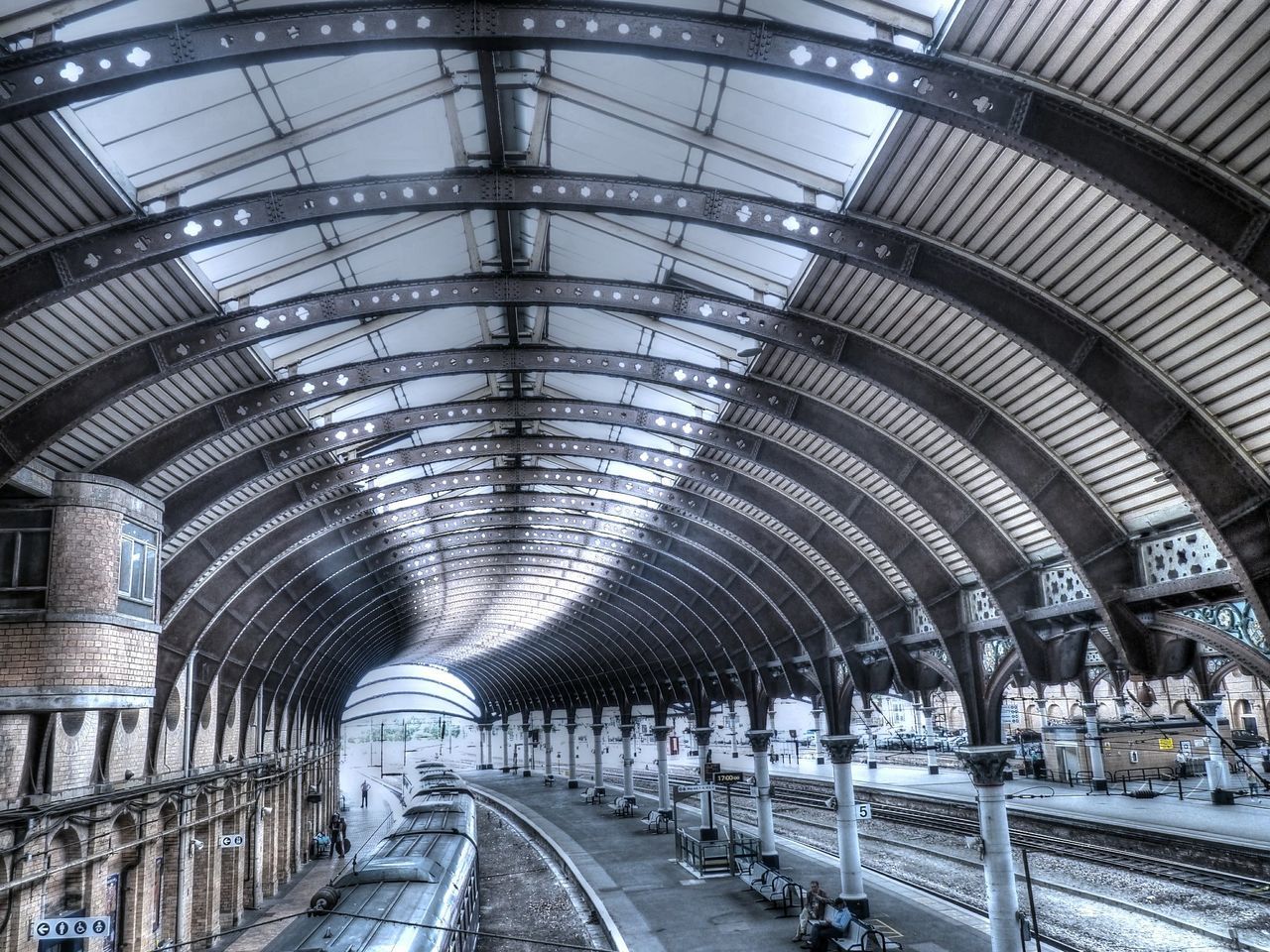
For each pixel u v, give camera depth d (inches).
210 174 504.1
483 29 406.6
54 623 640.4
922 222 499.2
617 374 769.6
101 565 659.4
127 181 477.1
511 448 1026.7
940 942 872.3
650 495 1133.1
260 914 1245.1
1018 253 485.4
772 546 1091.3
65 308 516.7
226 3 425.1
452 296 641.6
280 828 1549.0
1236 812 1330.0
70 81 381.4
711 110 514.0
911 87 399.9
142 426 685.3
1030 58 381.4
